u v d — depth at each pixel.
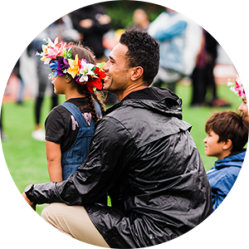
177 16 11.57
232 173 4.73
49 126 4.33
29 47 9.74
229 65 20.77
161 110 4.00
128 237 3.77
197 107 13.62
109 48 14.03
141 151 3.79
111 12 26.75
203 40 12.98
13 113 13.01
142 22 13.99
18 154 8.59
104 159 3.85
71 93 4.54
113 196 4.22
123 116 3.90
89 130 4.46
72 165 4.39
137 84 4.20
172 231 3.69
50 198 4.03
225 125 5.00
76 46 4.63
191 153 3.99
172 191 3.79
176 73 11.89
